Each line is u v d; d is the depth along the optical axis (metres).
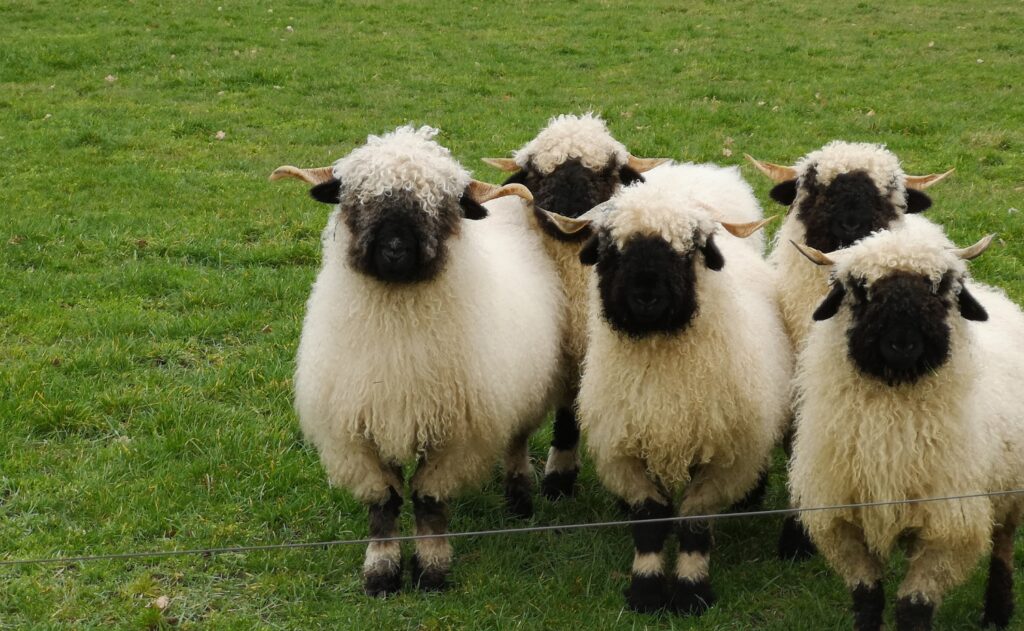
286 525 4.46
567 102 8.94
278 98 8.90
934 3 12.97
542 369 4.43
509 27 11.52
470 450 4.25
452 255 4.16
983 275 5.86
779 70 9.96
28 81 9.15
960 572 3.95
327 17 11.68
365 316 4.12
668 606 4.22
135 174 6.95
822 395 3.96
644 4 12.70
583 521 4.58
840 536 4.00
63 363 5.04
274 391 4.99
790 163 7.47
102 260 5.81
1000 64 10.16
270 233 6.14
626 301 4.08
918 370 3.84
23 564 4.23
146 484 4.54
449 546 4.29
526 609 4.20
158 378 5.02
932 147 7.84
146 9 11.54
